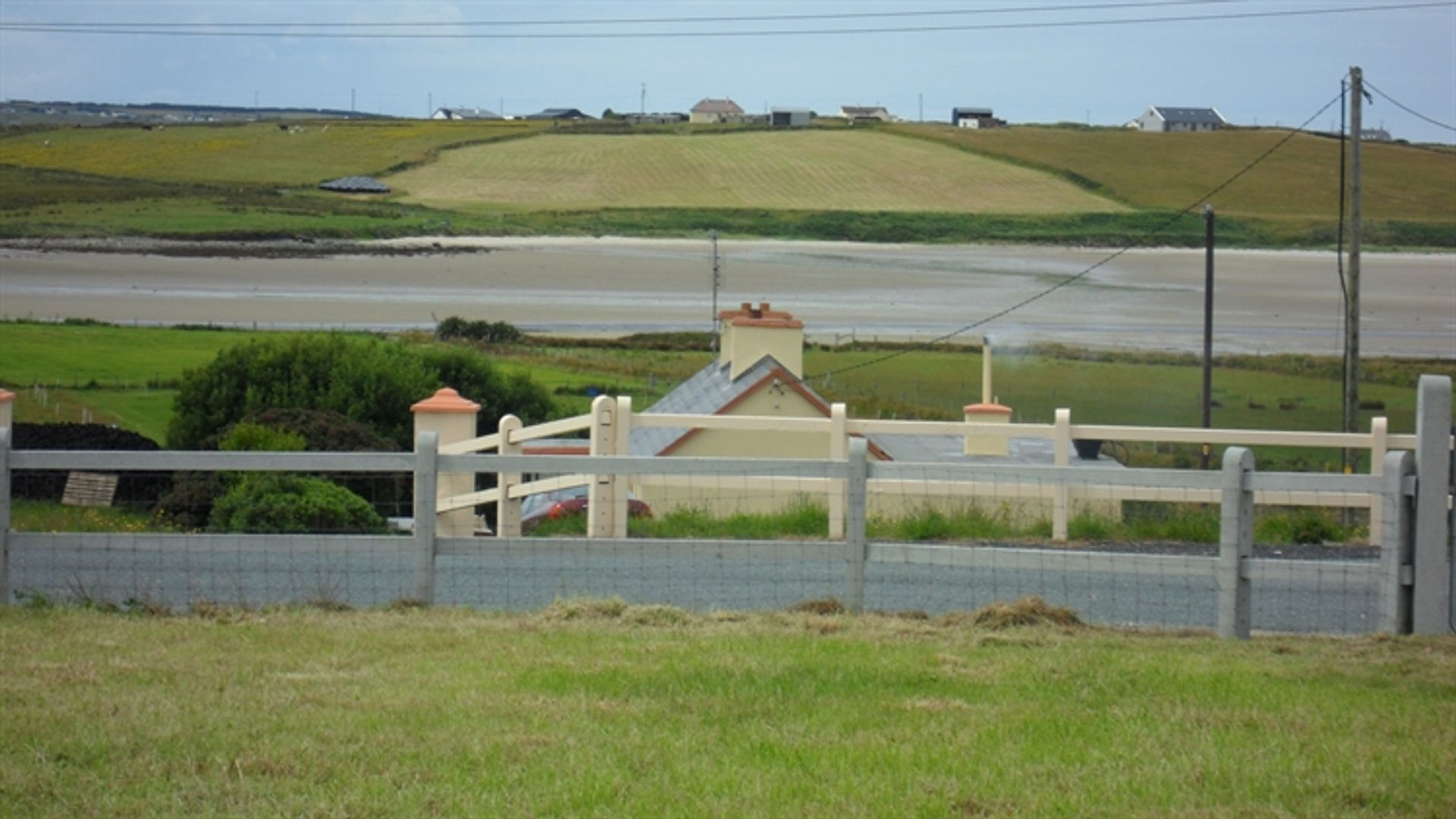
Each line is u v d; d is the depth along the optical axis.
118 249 115.25
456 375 44.41
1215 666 9.20
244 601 11.23
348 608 10.86
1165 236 138.88
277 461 10.52
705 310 91.81
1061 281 108.69
